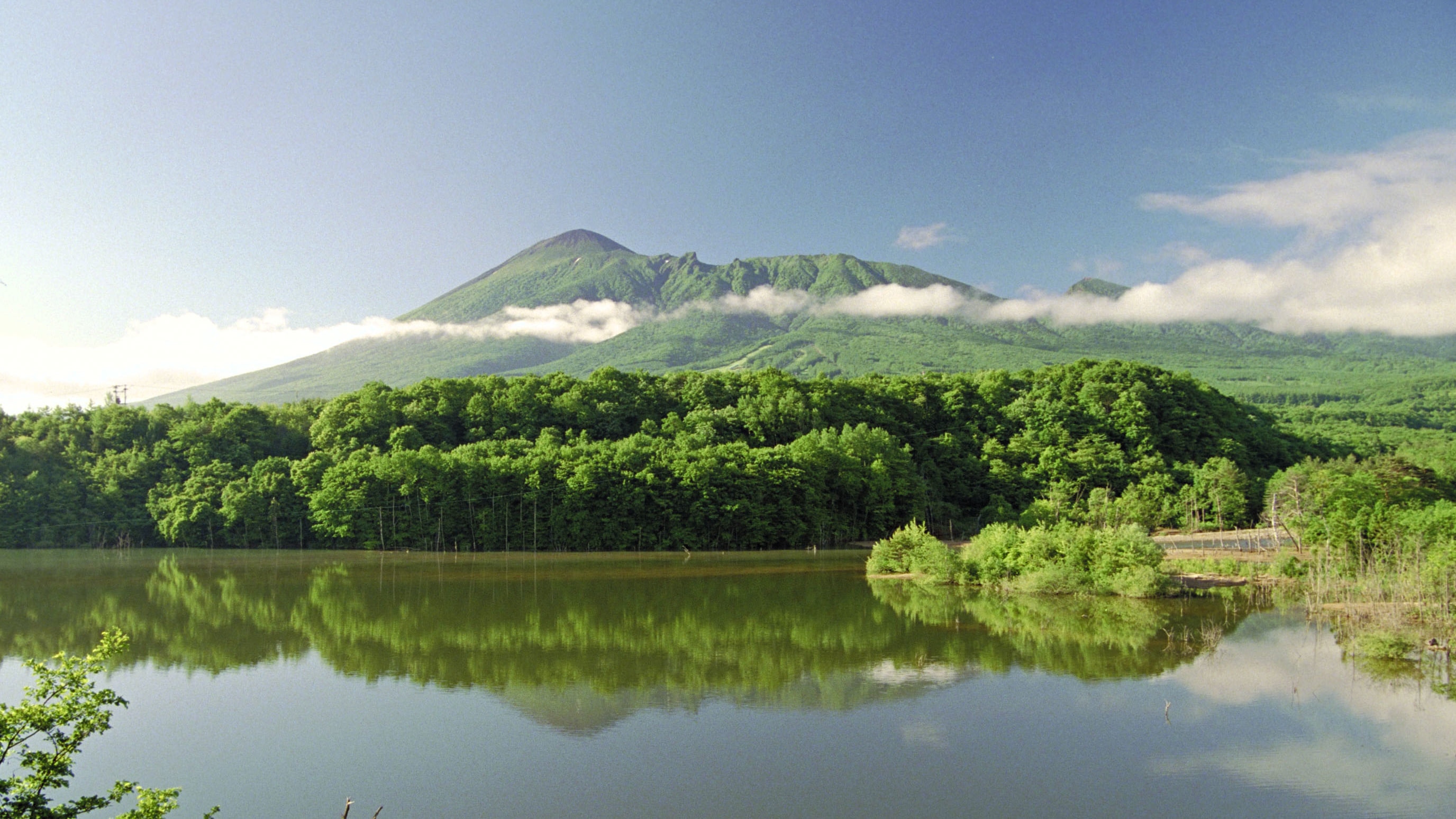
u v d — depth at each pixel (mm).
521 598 72812
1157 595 69438
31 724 17781
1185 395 157125
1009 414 158000
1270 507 108125
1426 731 35781
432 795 30438
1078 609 63938
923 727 36812
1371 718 37250
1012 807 29047
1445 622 51531
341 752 34562
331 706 40531
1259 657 47562
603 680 44531
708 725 37375
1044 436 148750
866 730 36406
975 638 53656
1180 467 139500
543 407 153375
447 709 39875
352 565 103750
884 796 29953
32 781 17953
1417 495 107188
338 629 58750
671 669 46562
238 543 128375
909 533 91562
